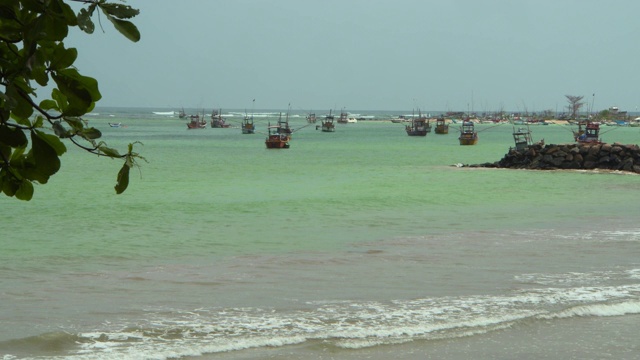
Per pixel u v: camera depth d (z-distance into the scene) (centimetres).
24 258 2062
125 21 254
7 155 297
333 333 1216
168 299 1474
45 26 250
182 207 3547
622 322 1319
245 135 16475
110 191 4416
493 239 2430
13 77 259
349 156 9006
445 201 3884
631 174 5900
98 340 1164
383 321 1300
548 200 3941
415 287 1606
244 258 2055
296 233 2641
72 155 7931
